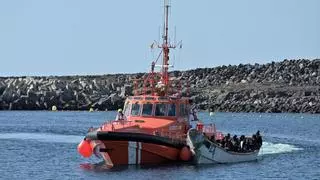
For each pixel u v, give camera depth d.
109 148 81.19
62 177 80.00
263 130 181.12
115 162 82.44
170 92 89.62
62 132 158.50
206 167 85.25
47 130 165.38
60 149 114.06
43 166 90.06
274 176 82.88
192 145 84.31
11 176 81.75
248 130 180.38
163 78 89.94
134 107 86.56
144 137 81.25
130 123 83.94
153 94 89.19
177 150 84.19
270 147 122.31
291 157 103.50
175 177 77.25
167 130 83.88
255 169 87.25
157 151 82.56
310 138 150.25
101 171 81.62
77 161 95.50
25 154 105.56
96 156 93.94
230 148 90.94
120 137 80.62
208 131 92.94
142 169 81.06
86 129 170.00
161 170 80.94
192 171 81.56
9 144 123.44
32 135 147.50
